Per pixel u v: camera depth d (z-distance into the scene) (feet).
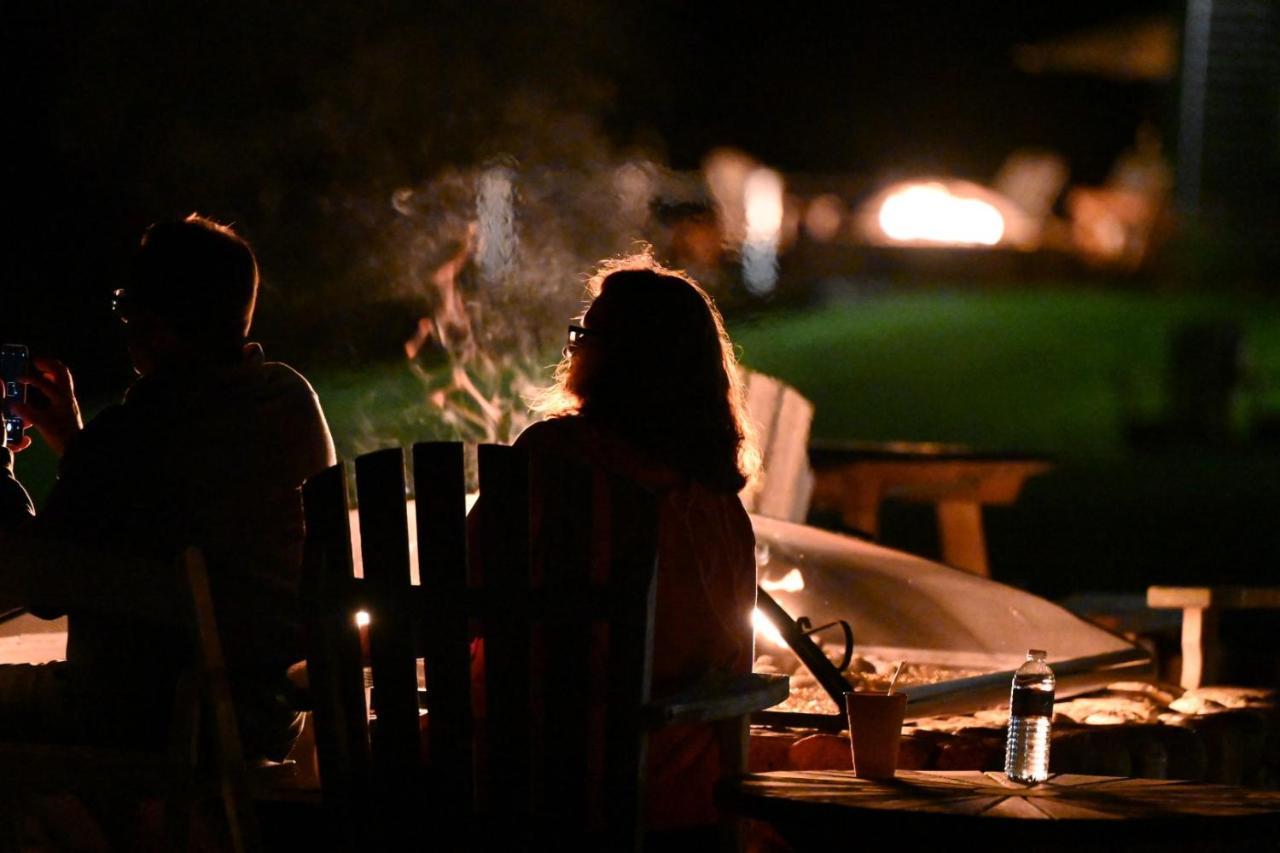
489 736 13.91
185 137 47.85
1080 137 87.30
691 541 15.12
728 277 72.18
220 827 15.71
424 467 14.03
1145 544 58.95
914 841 13.34
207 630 14.39
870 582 26.84
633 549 13.51
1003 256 97.91
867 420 79.71
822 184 78.13
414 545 22.99
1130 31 81.97
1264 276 93.76
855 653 25.41
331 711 14.35
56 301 47.50
